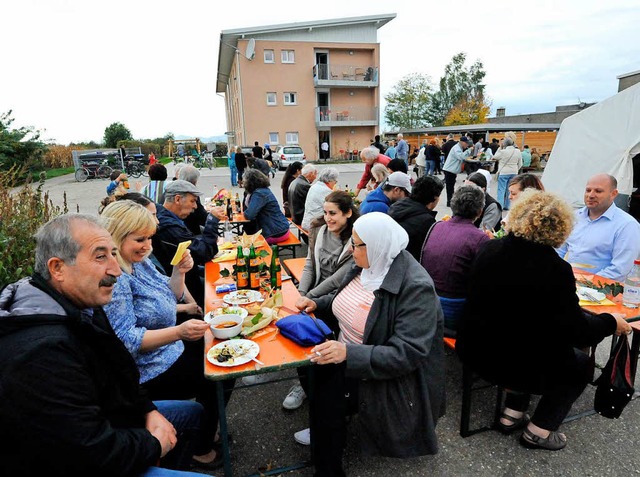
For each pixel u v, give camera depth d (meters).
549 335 1.86
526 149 13.41
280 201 10.96
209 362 1.75
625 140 6.18
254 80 25.92
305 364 1.74
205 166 24.55
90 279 1.25
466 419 2.26
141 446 1.31
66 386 1.11
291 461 2.13
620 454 2.13
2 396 1.03
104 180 18.16
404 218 3.12
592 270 2.97
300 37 25.97
